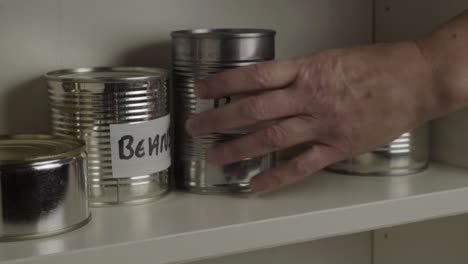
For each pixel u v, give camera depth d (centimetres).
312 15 88
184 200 70
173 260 60
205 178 72
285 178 70
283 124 68
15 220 58
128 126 67
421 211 72
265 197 71
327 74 68
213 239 62
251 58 70
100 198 68
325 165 71
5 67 73
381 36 91
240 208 68
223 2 83
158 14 79
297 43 87
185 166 73
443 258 92
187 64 71
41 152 62
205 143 71
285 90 67
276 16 86
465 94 70
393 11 88
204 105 71
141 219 64
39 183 59
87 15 76
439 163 85
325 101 68
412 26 85
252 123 68
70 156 61
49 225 59
